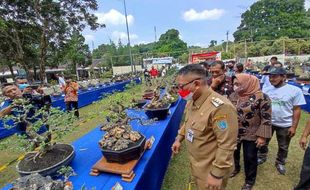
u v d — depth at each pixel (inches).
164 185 116.2
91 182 67.8
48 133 74.9
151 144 93.1
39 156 72.7
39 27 647.8
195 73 60.5
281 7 2410.2
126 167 71.5
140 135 84.8
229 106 58.2
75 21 671.1
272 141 173.8
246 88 99.4
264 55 1622.8
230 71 197.3
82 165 78.7
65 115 81.4
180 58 1667.1
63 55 732.7
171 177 125.0
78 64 1588.3
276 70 115.7
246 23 2632.9
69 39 705.0
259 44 1732.3
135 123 128.4
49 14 627.2
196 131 63.3
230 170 59.9
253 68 655.8
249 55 1668.3
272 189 112.8
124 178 68.1
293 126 115.5
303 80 286.5
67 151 77.2
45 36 626.8
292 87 114.6
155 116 132.1
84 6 659.4
